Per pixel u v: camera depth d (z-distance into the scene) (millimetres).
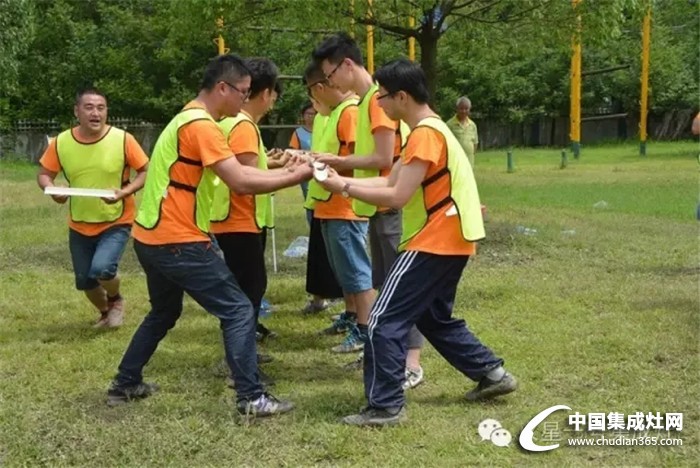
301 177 4055
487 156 26578
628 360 4984
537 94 32094
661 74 30000
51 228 10414
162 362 5121
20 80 26125
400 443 3865
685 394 4441
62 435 3969
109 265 5609
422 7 8703
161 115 26406
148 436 3934
